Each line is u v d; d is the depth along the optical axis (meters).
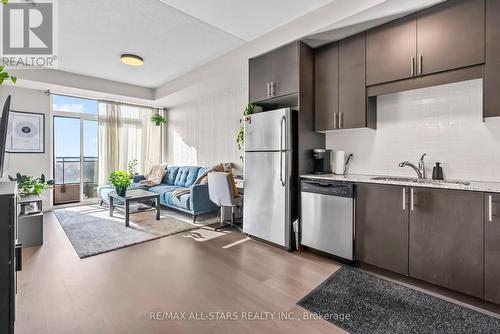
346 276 2.28
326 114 2.92
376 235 2.30
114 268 2.42
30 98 4.85
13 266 0.97
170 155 6.68
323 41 2.87
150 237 3.32
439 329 1.57
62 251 2.84
